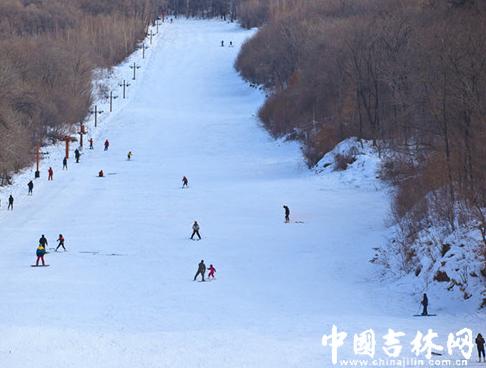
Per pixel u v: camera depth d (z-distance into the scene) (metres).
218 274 43.78
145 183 77.56
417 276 40.34
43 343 28.55
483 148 47.56
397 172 68.38
